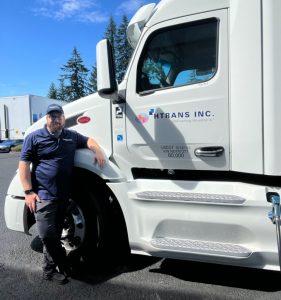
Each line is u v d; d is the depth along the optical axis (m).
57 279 3.86
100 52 3.60
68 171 3.79
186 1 3.69
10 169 15.40
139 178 4.05
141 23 3.98
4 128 25.91
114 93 3.65
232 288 3.70
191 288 3.71
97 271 4.14
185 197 3.51
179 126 3.70
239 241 3.43
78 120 4.24
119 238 4.25
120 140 4.01
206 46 3.62
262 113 3.27
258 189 3.33
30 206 3.72
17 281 3.96
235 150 3.46
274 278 3.89
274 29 3.18
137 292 3.65
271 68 3.20
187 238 3.62
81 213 4.07
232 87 3.45
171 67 3.77
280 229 3.09
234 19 3.40
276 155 3.23
